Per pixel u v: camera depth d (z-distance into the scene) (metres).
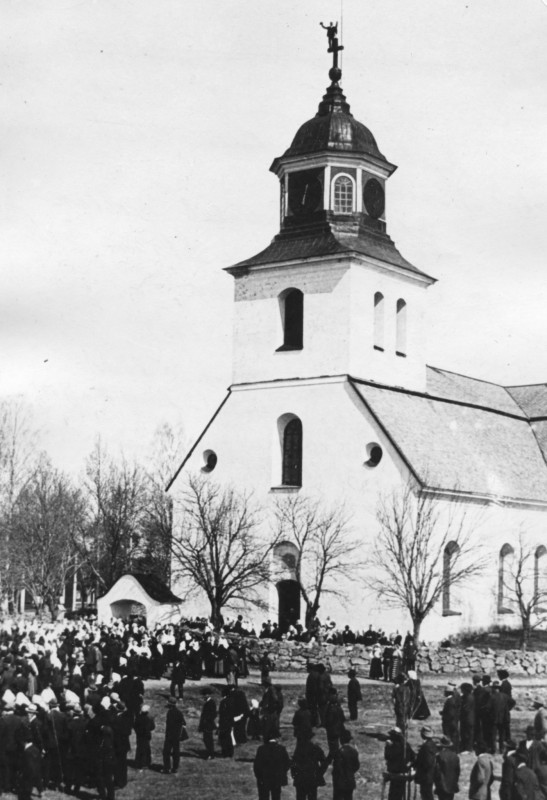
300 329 61.94
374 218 62.88
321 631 53.25
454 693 33.84
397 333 63.72
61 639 50.50
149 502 75.75
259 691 43.16
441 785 26.53
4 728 28.23
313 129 62.19
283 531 58.53
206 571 56.22
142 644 47.31
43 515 71.38
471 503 57.53
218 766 32.59
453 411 64.50
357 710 39.31
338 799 26.00
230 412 61.88
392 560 54.62
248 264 62.41
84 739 29.47
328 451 58.06
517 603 60.00
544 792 25.89
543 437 70.06
